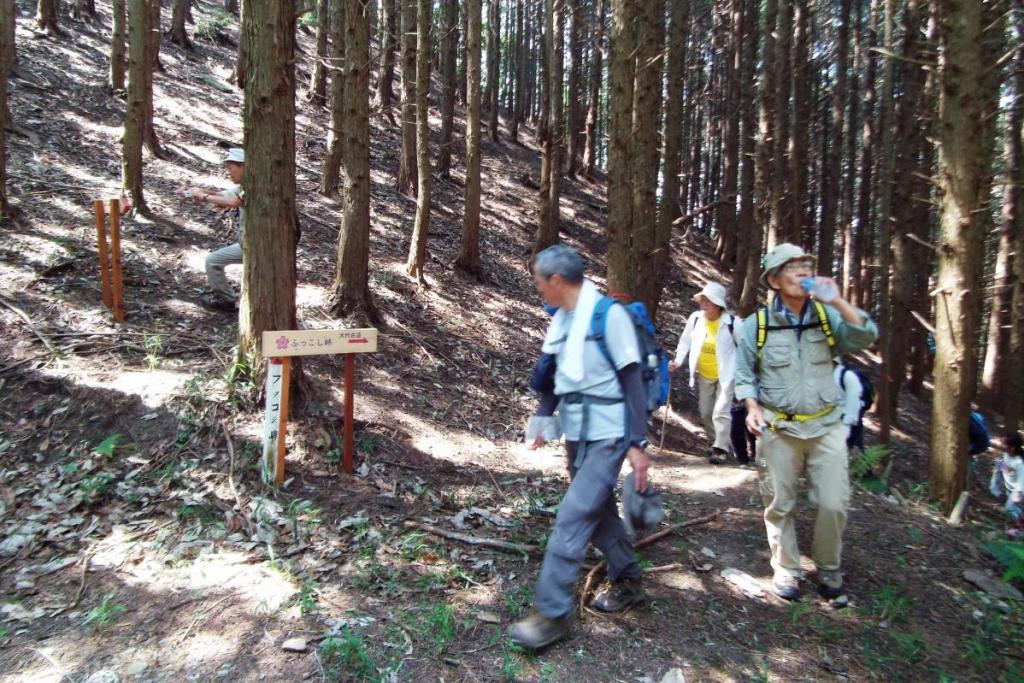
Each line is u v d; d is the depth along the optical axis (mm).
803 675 2867
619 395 2793
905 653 3076
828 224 15891
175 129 10930
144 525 3494
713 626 3137
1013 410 9258
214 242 7453
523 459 5484
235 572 3188
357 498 3959
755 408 3203
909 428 12359
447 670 2668
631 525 3279
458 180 14742
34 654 2633
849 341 3068
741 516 4258
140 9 7219
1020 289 9211
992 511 6270
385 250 9273
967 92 4715
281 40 4133
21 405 4379
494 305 9195
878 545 4000
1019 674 3016
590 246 14609
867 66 14555
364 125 6707
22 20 13180
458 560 3477
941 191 4910
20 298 5391
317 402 4680
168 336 5383
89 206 7328
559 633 2848
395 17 15055
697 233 22125
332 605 2998
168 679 2521
